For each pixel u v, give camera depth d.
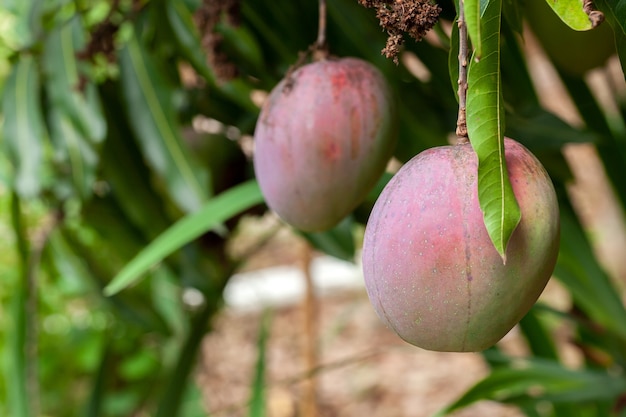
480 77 0.72
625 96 1.25
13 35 1.51
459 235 0.74
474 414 3.00
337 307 4.14
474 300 0.74
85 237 1.81
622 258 3.63
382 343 3.76
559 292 3.65
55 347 2.38
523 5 0.92
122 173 1.32
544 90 3.08
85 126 1.20
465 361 3.60
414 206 0.75
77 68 1.21
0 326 2.29
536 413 1.42
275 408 2.96
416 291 0.75
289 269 4.59
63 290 2.18
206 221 1.08
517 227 0.74
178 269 1.46
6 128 1.24
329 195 0.91
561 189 1.22
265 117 0.91
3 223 2.30
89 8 1.25
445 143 1.17
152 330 1.62
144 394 2.23
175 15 1.16
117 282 1.05
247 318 3.99
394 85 1.11
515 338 3.24
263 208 1.43
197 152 1.31
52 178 1.41
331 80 0.89
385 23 0.77
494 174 0.72
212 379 3.06
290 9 1.11
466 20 0.69
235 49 1.13
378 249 0.77
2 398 2.19
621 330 1.23
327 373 3.52
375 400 3.30
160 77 1.21
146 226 1.35
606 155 1.26
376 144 0.90
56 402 2.36
